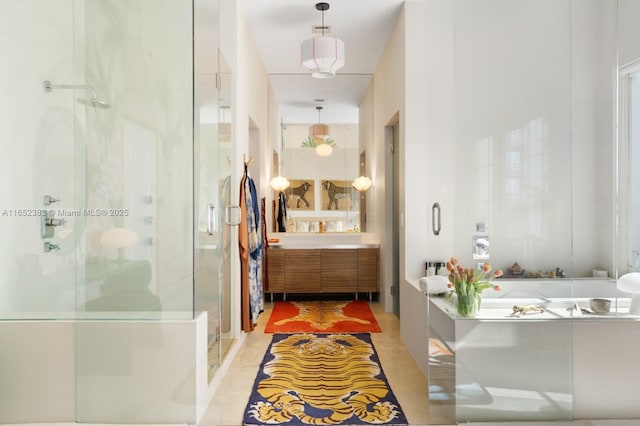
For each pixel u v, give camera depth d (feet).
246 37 14.26
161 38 6.92
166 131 6.91
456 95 8.22
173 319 6.87
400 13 13.65
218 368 7.98
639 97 8.15
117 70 6.93
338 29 14.98
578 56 8.43
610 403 8.02
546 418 7.97
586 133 8.36
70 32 6.93
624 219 8.11
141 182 6.93
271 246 19.65
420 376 10.70
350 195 21.86
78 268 6.96
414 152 13.05
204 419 7.22
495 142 8.16
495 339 8.01
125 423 6.91
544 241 8.09
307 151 21.95
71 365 6.98
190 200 6.89
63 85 6.95
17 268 7.00
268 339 13.99
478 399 8.00
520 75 8.16
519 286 8.05
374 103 19.31
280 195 21.80
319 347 13.06
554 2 8.18
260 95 17.62
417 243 13.10
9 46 6.93
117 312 6.91
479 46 8.20
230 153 12.04
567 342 8.00
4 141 6.95
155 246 6.91
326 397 9.48
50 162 6.95
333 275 19.69
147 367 6.87
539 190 8.13
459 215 8.20
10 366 7.01
